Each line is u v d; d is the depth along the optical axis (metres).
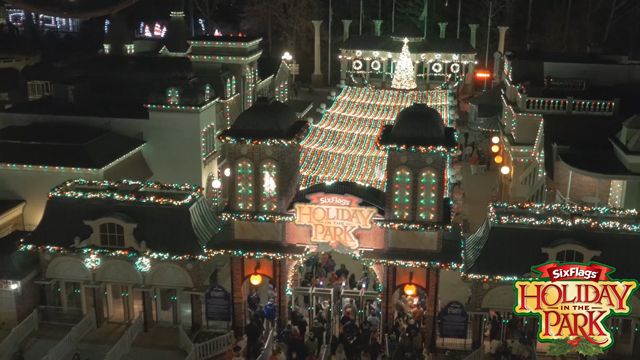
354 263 39.53
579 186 38.25
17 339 30.67
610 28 88.81
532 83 42.88
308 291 31.34
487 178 54.69
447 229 29.69
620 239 29.05
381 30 94.88
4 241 34.88
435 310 30.52
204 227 32.66
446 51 76.31
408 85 66.31
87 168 39.16
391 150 29.34
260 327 30.53
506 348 28.88
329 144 48.78
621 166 35.31
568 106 40.19
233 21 106.56
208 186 47.59
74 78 50.69
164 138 45.53
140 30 107.56
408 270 30.44
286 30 94.62
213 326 32.47
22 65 77.38
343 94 62.06
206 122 46.59
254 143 29.91
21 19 110.56
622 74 44.78
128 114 45.84
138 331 31.80
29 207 40.44
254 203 30.94
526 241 29.64
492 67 90.19
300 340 28.38
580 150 37.59
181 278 31.52
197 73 52.94
